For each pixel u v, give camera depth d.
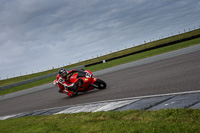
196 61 9.82
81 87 8.89
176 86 6.06
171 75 8.05
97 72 19.80
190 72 7.61
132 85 8.12
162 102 4.64
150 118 3.66
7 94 21.42
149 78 8.69
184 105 3.96
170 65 10.90
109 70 18.59
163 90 6.00
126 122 3.72
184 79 6.73
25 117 7.15
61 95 10.80
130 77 10.50
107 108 5.42
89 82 8.77
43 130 4.65
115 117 4.34
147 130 3.06
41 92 14.88
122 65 20.23
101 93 8.09
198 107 3.63
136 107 4.77
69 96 9.73
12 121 6.96
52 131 4.45
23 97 14.86
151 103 4.75
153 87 6.77
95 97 7.62
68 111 6.49
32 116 7.12
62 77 9.05
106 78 12.91
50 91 13.90
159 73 9.30
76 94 9.27
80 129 4.08
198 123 2.90
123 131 3.35
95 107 5.93
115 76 12.73
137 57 26.22
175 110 3.63
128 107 4.96
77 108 6.54
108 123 3.97
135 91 6.88
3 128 6.13
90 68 29.11
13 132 5.30
